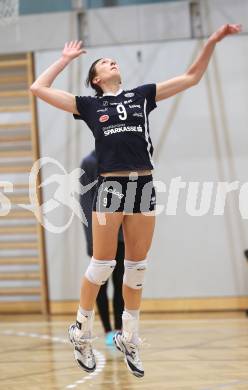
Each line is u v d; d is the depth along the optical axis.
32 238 19.28
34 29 19.34
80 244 18.62
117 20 18.98
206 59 8.84
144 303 18.34
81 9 19.05
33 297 19.22
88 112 8.50
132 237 8.38
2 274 19.27
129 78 18.64
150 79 18.56
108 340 12.58
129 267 8.46
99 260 8.30
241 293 18.05
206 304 18.16
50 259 18.78
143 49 18.62
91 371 8.67
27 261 19.05
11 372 10.09
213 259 18.16
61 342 13.20
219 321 15.73
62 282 18.75
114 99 8.45
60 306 18.77
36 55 19.02
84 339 8.59
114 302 12.47
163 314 17.73
